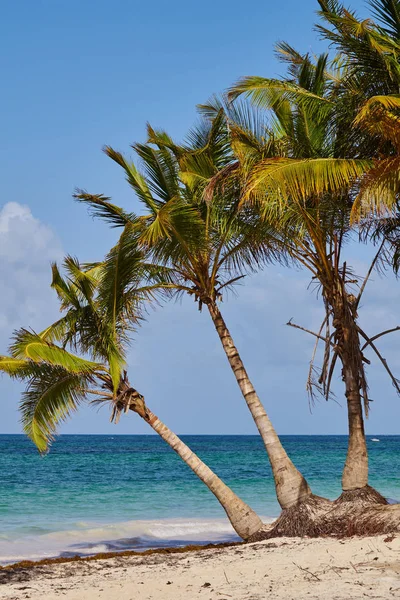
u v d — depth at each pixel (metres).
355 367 13.03
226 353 14.30
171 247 14.15
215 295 14.65
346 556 9.66
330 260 13.38
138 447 93.31
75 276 14.56
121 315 14.66
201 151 14.23
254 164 12.41
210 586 8.52
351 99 11.92
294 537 12.52
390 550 9.70
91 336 14.38
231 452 74.75
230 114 13.40
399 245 14.55
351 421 12.95
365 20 10.80
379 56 11.24
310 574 8.63
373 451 79.50
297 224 13.21
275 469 13.41
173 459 60.97
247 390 13.95
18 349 13.35
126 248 13.60
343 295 13.25
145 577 9.91
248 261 14.80
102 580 10.00
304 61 13.12
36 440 14.60
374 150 12.40
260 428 13.73
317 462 56.38
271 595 7.40
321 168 10.95
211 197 12.62
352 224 10.55
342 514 12.35
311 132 12.66
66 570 11.36
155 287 14.81
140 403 14.23
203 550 12.98
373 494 12.62
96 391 14.48
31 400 14.55
